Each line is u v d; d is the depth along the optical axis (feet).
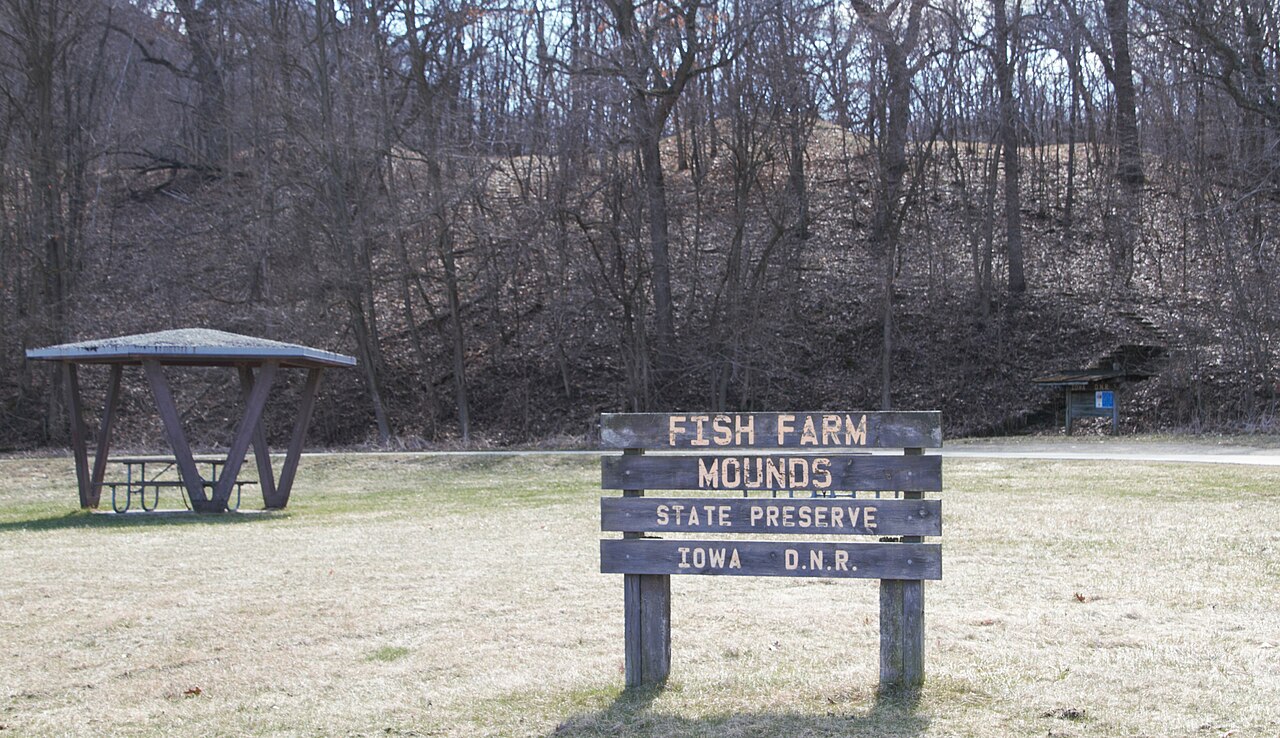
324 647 25.62
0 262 114.52
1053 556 35.04
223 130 136.67
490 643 25.55
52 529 52.90
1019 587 30.14
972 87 147.74
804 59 111.34
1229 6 98.73
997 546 37.35
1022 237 135.13
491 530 46.93
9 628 27.99
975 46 123.44
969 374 113.91
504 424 114.83
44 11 115.34
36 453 103.96
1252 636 24.03
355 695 21.98
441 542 42.98
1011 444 91.76
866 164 127.13
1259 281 102.37
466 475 81.41
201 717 21.01
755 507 20.48
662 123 112.98
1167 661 22.13
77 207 123.75
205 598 31.30
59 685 23.22
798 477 20.25
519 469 82.64
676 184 135.54
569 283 122.31
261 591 32.24
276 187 114.21
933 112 141.28
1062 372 108.06
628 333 113.29
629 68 107.45
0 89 119.55
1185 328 105.81
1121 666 21.83
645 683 21.66
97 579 34.91
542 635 26.05
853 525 20.10
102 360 63.52
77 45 127.13
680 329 119.55
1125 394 103.35
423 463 86.22
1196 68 103.14
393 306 130.93
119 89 149.38
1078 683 20.72
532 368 121.29
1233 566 32.30
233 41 138.82
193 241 137.28
